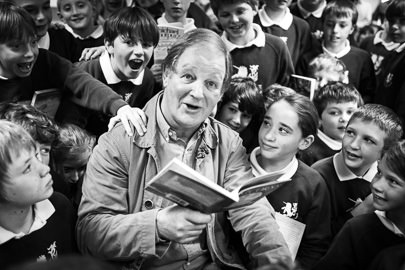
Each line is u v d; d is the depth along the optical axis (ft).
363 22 14.16
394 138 6.91
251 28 9.99
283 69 10.34
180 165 4.03
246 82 8.21
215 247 5.39
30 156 4.49
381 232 5.65
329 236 6.72
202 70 4.75
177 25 10.30
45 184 4.63
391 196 5.51
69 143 6.80
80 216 5.12
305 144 6.79
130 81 8.20
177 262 5.30
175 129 5.19
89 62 8.32
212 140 5.37
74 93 7.33
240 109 8.02
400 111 9.37
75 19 9.84
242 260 5.74
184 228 4.62
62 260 2.30
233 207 4.63
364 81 11.53
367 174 7.25
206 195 4.25
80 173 7.09
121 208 5.11
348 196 7.23
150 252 4.75
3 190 4.42
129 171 5.13
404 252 5.13
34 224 4.83
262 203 5.65
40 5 8.65
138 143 5.10
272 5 11.23
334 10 11.09
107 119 7.89
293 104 6.54
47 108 7.27
